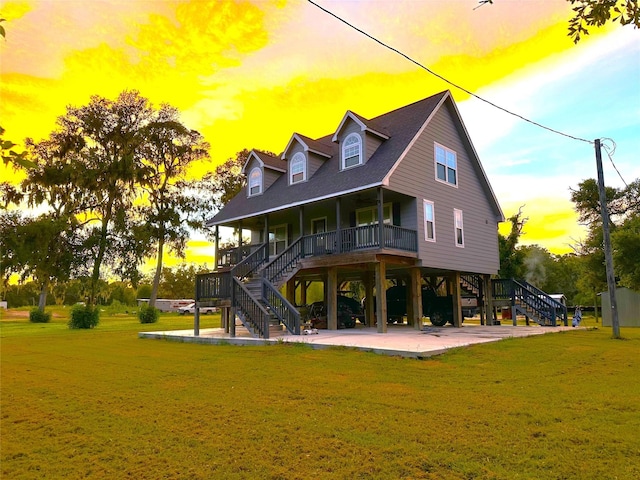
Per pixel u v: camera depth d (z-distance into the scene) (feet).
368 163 54.65
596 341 41.73
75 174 89.56
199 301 53.01
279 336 45.24
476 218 66.69
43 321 116.57
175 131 104.68
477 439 14.80
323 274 68.03
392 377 25.41
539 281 155.63
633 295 80.12
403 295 70.54
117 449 14.92
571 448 13.82
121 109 96.89
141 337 57.31
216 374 27.89
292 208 59.11
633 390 21.35
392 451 13.94
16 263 86.79
